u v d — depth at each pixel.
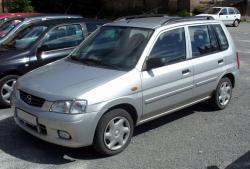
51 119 5.14
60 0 36.91
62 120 5.08
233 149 5.81
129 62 5.89
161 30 6.26
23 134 6.30
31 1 35.00
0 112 7.47
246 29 29.33
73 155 5.57
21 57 7.84
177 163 5.34
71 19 9.05
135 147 5.84
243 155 5.61
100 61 6.11
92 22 9.23
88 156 5.54
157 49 6.12
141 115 5.88
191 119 7.10
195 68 6.70
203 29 7.13
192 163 5.34
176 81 6.33
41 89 5.40
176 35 6.51
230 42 7.71
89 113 5.15
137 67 5.80
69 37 8.67
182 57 6.53
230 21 32.03
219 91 7.47
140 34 6.23
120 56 6.05
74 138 5.14
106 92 5.33
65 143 5.20
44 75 5.86
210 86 7.16
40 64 8.05
